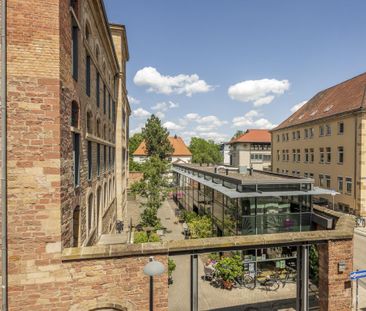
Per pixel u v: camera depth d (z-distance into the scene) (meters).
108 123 15.35
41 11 5.96
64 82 6.44
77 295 6.19
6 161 5.70
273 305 11.09
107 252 6.31
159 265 5.92
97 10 10.56
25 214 5.83
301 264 8.51
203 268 14.98
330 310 7.97
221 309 10.80
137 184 21.62
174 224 24.09
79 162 8.02
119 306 6.45
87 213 9.23
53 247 6.01
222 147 82.56
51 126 5.97
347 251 8.09
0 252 5.69
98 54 11.93
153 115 54.12
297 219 13.13
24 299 5.87
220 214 15.80
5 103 5.68
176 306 11.09
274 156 42.16
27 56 5.86
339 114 25.66
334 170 26.89
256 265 13.37
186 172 27.30
